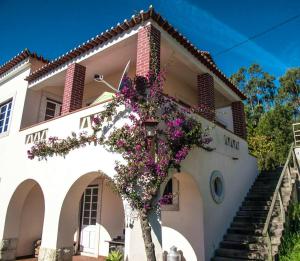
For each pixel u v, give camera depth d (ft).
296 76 121.60
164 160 20.61
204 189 28.84
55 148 28.48
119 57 31.58
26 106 37.37
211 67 33.65
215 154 31.94
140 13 24.99
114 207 37.73
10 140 36.50
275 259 25.21
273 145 66.54
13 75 42.24
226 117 50.55
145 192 19.84
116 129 23.30
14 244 32.60
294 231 30.94
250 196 37.78
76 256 37.22
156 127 21.50
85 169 25.34
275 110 75.82
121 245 32.48
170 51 29.68
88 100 42.01
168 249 30.32
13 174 33.88
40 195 38.86
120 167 21.27
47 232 26.66
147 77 22.77
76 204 27.17
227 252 28.50
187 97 41.98
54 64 33.63
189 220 28.96
